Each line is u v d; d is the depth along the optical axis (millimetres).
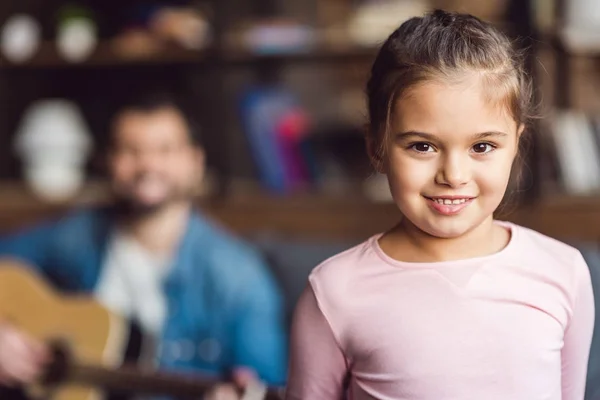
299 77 3447
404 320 973
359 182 3156
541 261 1000
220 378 2154
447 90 909
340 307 1009
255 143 3094
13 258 2633
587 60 2967
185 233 2543
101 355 2381
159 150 2514
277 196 3037
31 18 3535
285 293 2500
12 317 2447
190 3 3291
